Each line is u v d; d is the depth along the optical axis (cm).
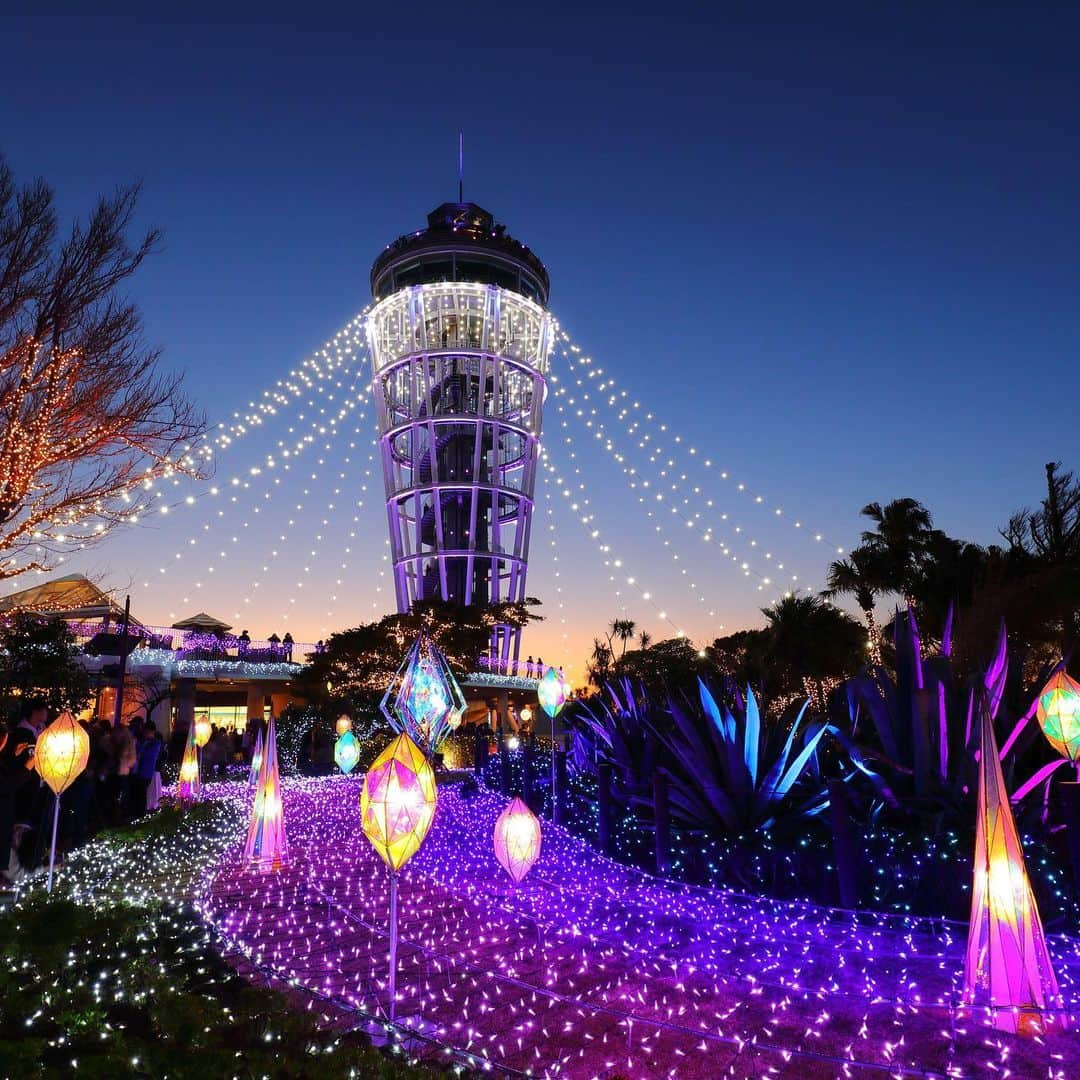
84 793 966
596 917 646
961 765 595
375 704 2928
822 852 635
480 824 1224
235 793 1722
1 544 866
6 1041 339
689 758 725
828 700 846
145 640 3166
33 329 837
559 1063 370
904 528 2808
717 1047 389
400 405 6128
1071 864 496
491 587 5672
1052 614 1461
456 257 6128
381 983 486
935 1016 418
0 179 809
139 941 552
